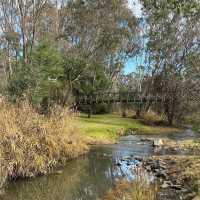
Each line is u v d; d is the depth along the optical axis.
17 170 11.07
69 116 16.09
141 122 33.59
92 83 35.22
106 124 28.08
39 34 31.34
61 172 12.40
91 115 36.31
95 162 14.46
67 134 14.88
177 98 32.97
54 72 22.27
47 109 16.34
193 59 19.08
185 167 12.57
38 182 11.12
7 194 9.88
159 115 35.78
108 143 20.22
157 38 38.47
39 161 11.85
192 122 16.12
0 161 10.35
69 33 31.55
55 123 14.46
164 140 21.72
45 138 12.85
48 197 9.71
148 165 13.84
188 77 19.91
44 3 29.17
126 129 27.58
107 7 31.33
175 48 37.44
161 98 34.06
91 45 32.00
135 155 16.42
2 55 30.78
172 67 36.91
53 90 25.44
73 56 30.50
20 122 12.41
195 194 9.28
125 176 11.98
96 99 34.41
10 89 18.47
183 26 37.31
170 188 10.19
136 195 8.72
